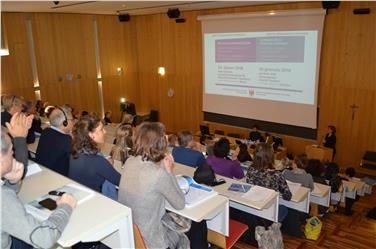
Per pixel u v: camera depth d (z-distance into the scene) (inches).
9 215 44.6
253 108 348.8
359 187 233.0
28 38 339.6
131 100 452.4
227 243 95.3
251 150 290.8
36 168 75.5
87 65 395.2
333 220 181.9
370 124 285.9
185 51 398.6
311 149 292.2
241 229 102.3
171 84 423.8
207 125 395.9
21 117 66.6
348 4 277.0
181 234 76.0
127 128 114.0
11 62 327.6
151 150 68.7
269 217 112.0
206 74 379.9
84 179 79.2
